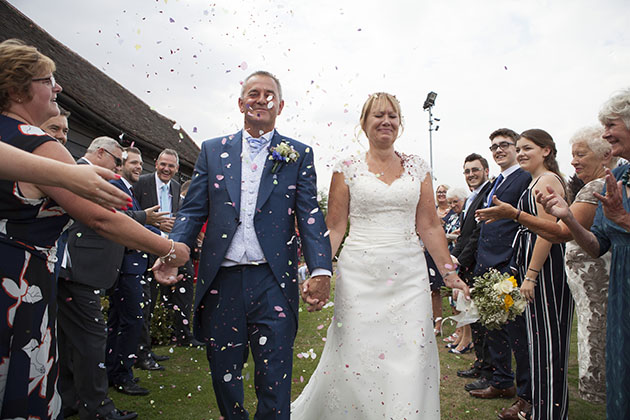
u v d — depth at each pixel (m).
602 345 3.09
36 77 1.41
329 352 2.53
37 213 1.37
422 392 2.09
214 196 2.21
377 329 2.32
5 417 1.27
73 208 1.45
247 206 2.19
